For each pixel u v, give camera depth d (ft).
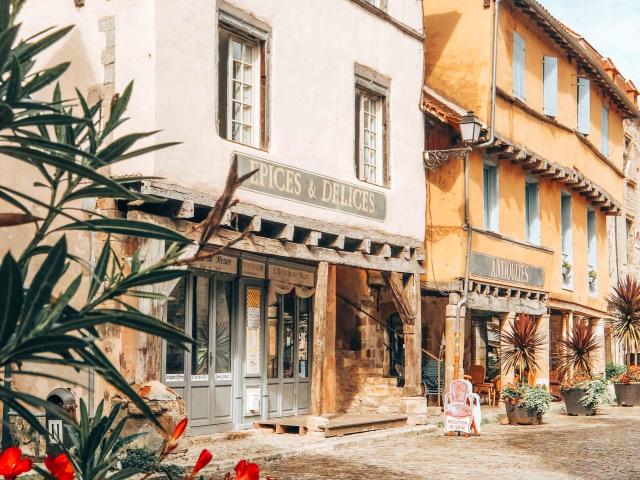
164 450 9.60
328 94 48.60
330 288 56.13
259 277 49.01
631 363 110.73
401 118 55.83
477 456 42.19
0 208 38.91
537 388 60.08
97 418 9.89
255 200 42.22
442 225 62.90
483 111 64.80
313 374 47.24
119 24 37.55
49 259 7.21
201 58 39.37
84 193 8.82
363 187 51.08
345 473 36.11
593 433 54.08
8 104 7.82
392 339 61.93
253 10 43.27
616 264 106.83
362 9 52.01
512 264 70.23
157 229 8.54
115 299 8.23
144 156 36.45
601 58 110.63
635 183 115.24
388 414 55.57
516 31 70.85
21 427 33.40
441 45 67.05
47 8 39.22
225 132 42.24
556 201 82.48
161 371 41.29
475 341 77.46
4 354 6.95
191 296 43.78
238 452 39.83
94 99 37.70
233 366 46.98
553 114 76.84
